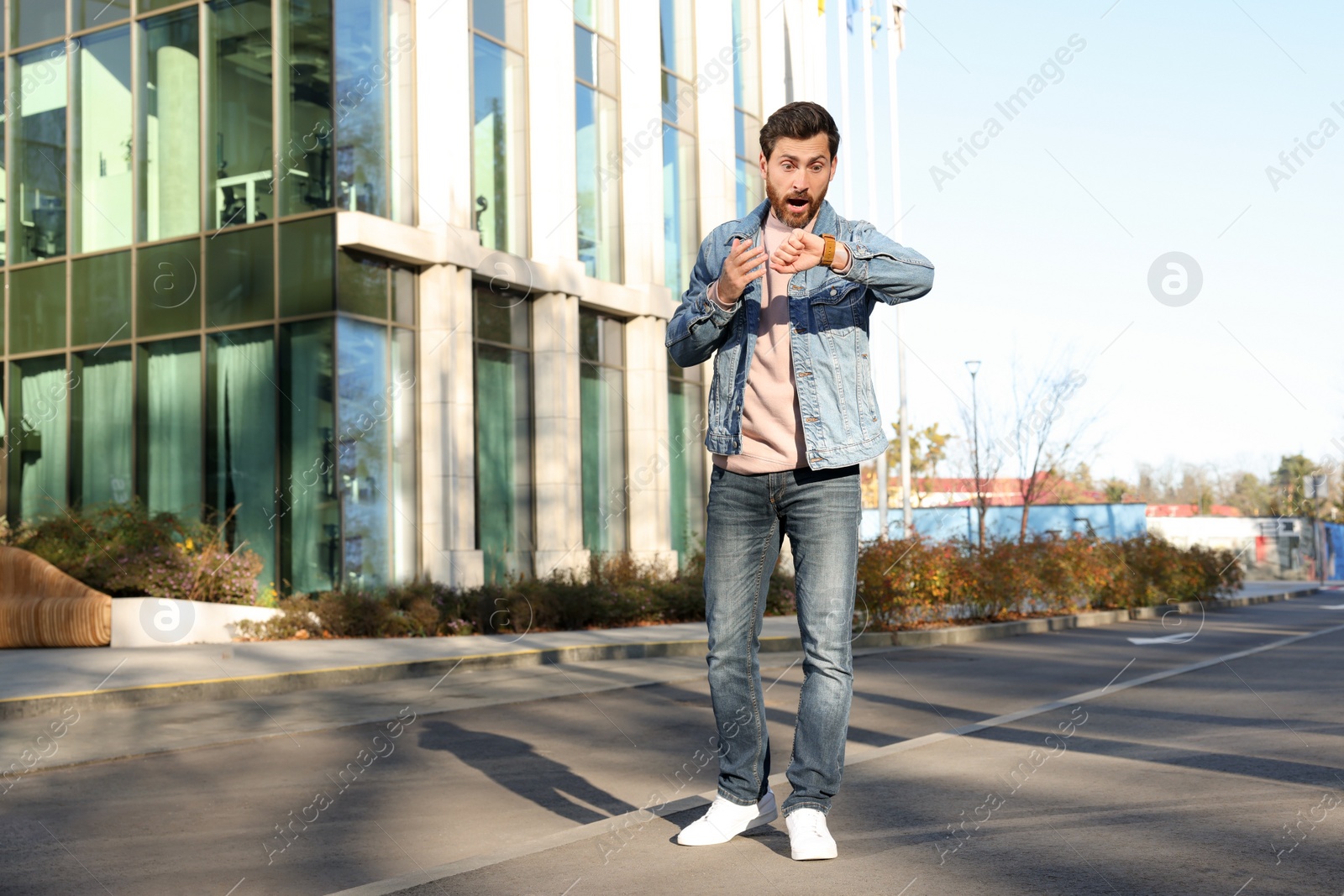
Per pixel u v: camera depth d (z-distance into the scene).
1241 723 6.95
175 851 4.03
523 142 19.30
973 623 17.91
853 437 3.54
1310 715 7.27
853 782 5.02
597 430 20.72
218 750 6.56
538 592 16.09
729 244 3.79
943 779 5.08
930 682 10.07
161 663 10.64
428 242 16.75
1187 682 9.67
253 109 16.38
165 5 17.12
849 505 3.58
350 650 12.18
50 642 12.78
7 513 17.97
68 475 17.45
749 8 25.80
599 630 16.27
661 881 3.26
